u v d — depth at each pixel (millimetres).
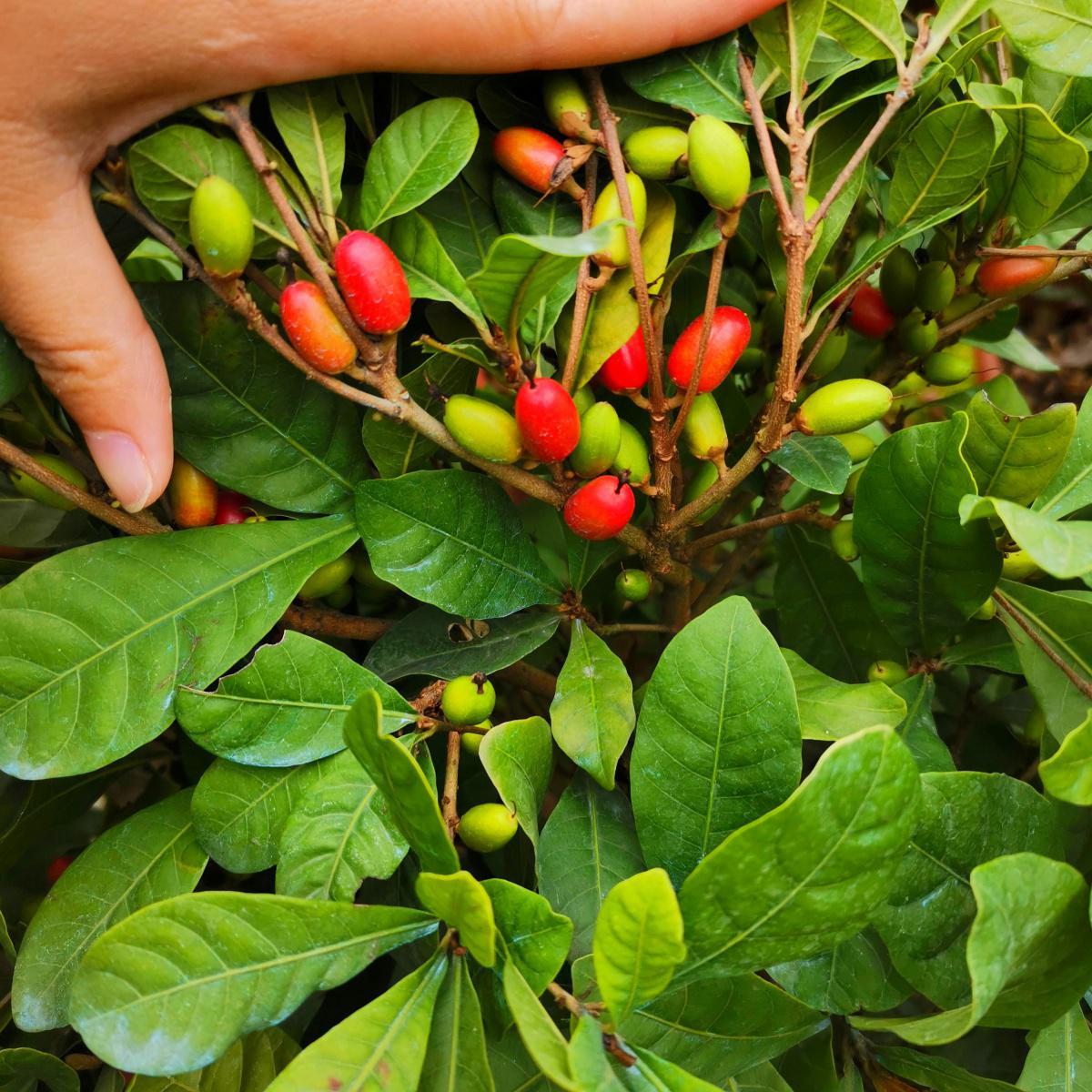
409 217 307
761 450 312
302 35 286
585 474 312
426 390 320
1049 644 335
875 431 465
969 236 349
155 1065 262
